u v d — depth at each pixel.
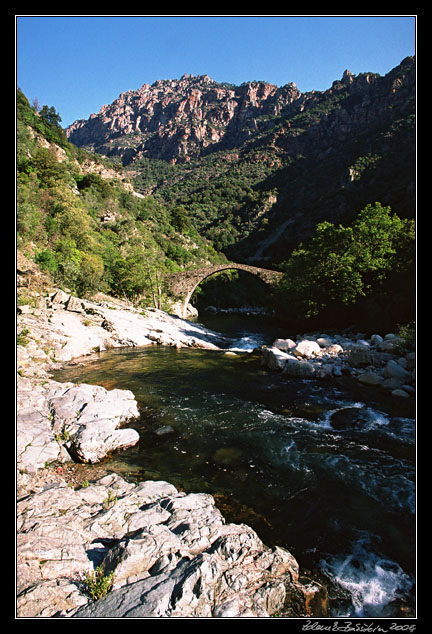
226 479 9.70
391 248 31.00
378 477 9.70
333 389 17.72
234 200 174.38
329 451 11.24
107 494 8.37
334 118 180.75
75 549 6.09
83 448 10.51
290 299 41.50
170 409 15.05
